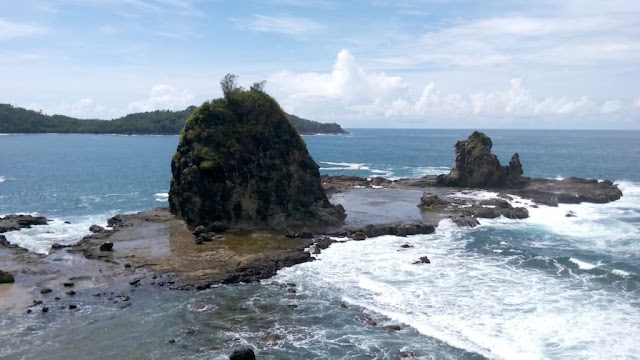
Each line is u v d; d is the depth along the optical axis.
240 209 62.25
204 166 61.81
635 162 152.88
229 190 62.28
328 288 41.94
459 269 46.38
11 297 38.88
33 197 90.06
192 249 51.56
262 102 70.06
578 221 67.75
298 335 33.25
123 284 41.91
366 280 43.53
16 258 48.53
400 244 55.31
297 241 55.31
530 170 133.25
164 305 37.97
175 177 67.31
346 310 37.25
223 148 64.31
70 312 36.47
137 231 59.22
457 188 93.50
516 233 60.69
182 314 36.44
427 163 161.00
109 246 51.16
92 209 79.56
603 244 55.56
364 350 31.22
